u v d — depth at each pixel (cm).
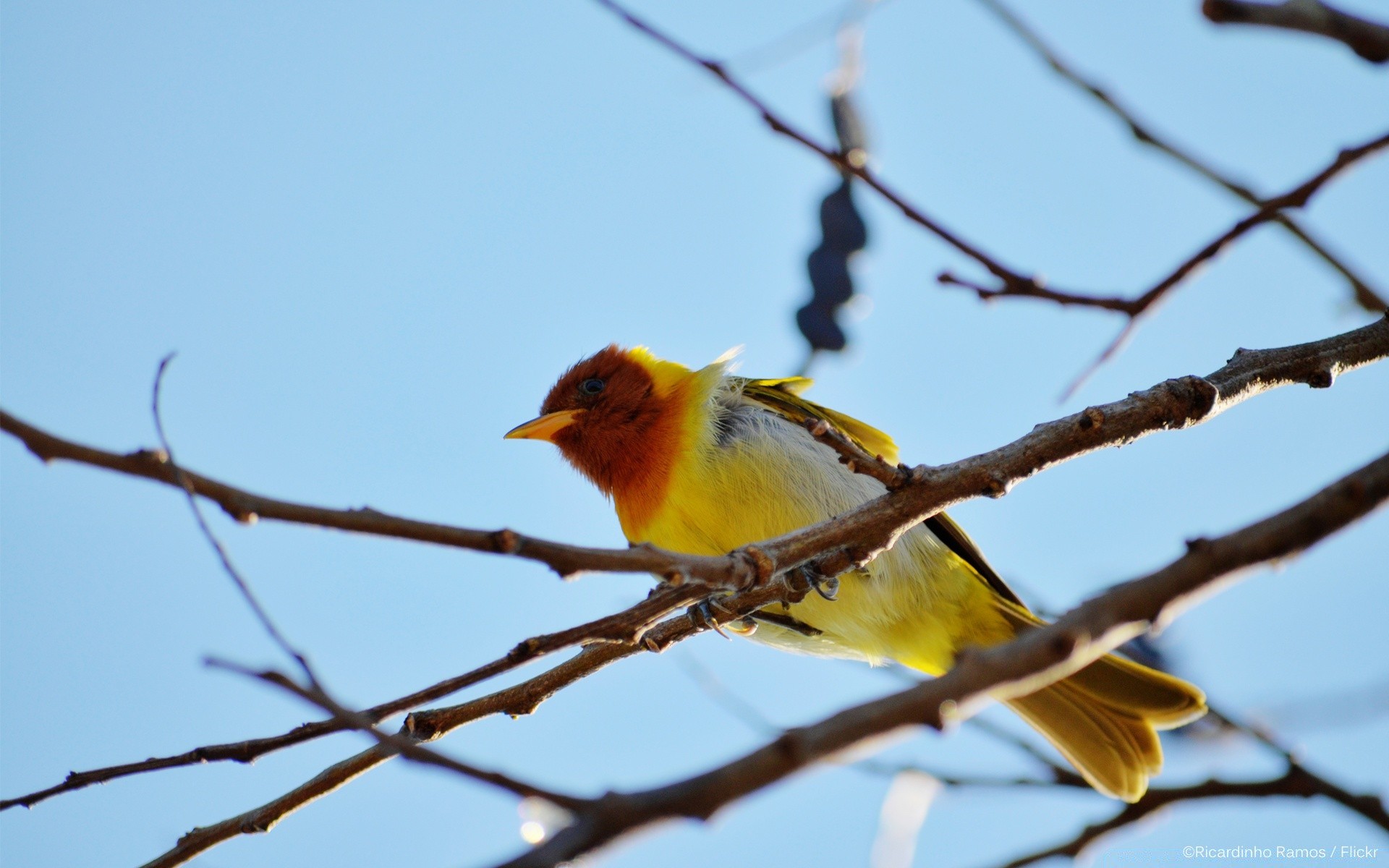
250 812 707
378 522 454
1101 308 587
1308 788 720
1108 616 378
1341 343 694
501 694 782
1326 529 408
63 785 679
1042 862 748
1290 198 569
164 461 439
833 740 329
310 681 418
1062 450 630
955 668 354
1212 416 647
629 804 310
